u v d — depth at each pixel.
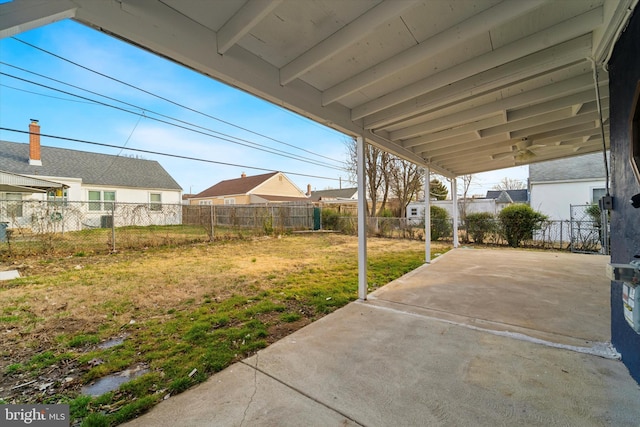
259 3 1.70
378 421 1.56
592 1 1.87
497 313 3.17
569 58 2.29
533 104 3.54
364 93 3.15
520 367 2.06
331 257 7.18
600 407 1.62
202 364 2.18
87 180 13.91
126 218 10.88
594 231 7.76
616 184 2.06
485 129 4.45
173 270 5.61
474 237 9.92
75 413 1.67
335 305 3.58
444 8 1.86
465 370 2.04
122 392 1.86
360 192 3.82
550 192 10.98
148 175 16.86
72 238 8.57
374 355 2.29
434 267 5.82
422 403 1.70
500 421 1.53
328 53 2.15
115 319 3.13
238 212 13.98
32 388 1.93
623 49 1.81
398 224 12.00
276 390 1.85
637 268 1.35
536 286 4.22
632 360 1.90
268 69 2.47
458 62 2.54
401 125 4.10
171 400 1.76
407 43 2.24
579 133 4.64
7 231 7.16
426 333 2.69
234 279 4.90
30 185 9.91
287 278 4.98
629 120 1.72
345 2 1.79
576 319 2.93
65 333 2.78
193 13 1.86
